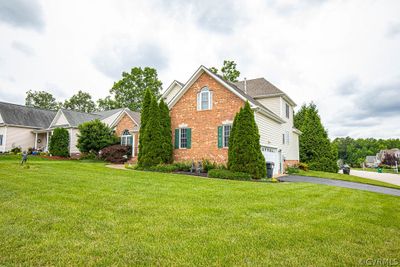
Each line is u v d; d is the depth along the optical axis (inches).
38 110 1429.6
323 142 1136.8
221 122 668.1
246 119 584.7
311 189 424.8
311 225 206.8
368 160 3700.8
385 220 236.7
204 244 158.1
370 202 337.1
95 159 964.6
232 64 1583.4
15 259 131.7
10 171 481.1
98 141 973.2
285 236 177.2
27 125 1289.4
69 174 465.4
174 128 740.0
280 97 883.4
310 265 134.9
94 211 222.5
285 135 938.7
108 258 135.4
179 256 140.5
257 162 572.4
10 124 1225.4
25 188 315.6
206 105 698.2
